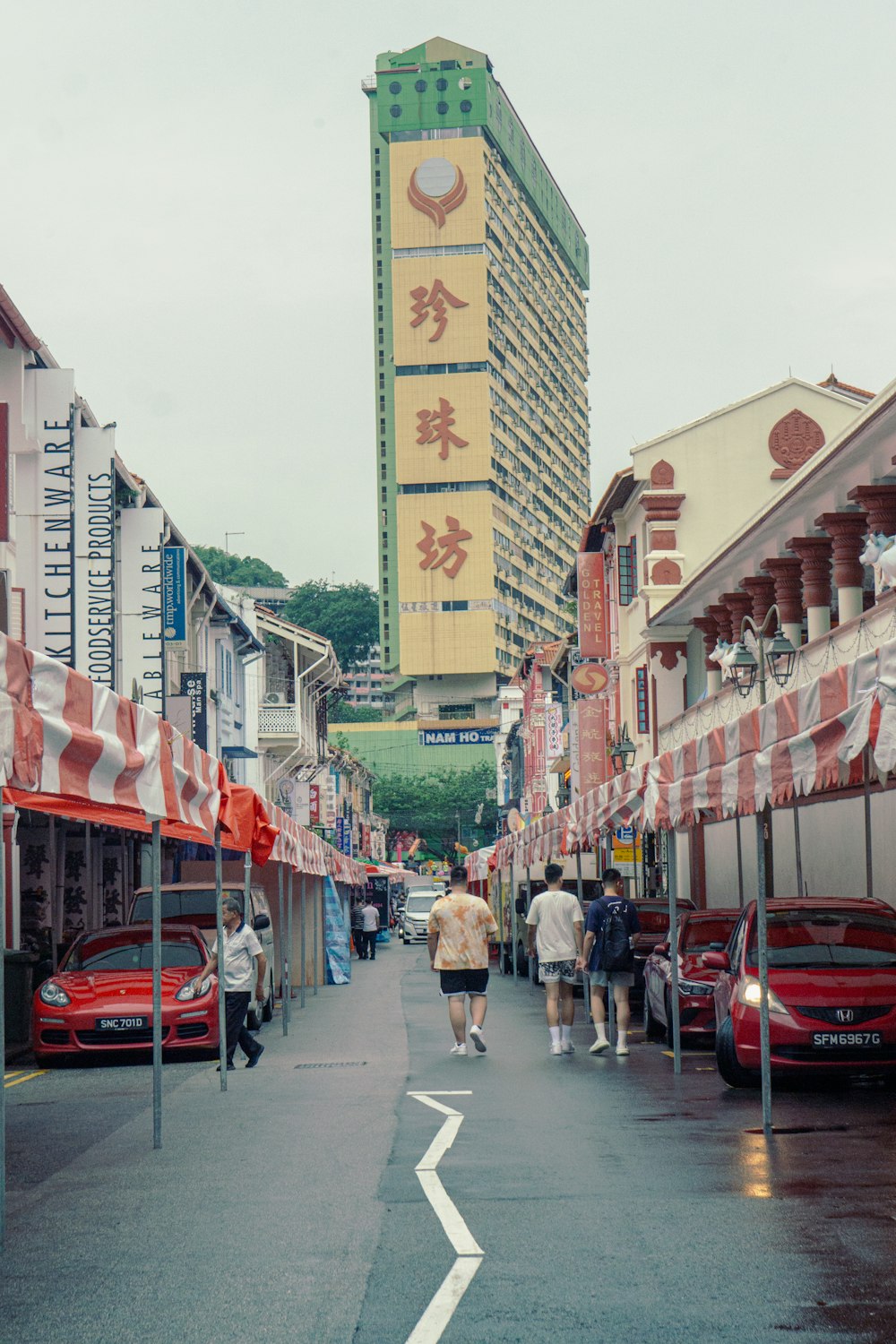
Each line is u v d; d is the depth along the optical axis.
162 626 30.89
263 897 24.11
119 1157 10.48
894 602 19.34
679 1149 10.21
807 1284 6.47
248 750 47.78
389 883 83.50
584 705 45.62
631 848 38.47
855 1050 13.21
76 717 8.43
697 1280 6.57
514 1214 8.09
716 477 39.72
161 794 10.21
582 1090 13.71
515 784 92.81
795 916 14.80
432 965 17.41
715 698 30.66
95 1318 6.25
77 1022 17.36
